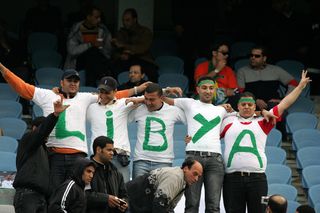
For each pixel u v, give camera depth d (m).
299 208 39.09
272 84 54.75
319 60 60.75
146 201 40.06
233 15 62.91
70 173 39.00
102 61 57.28
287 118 54.12
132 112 43.12
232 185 42.69
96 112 42.41
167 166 42.81
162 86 56.94
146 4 62.53
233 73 52.75
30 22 61.75
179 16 61.50
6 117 52.84
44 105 41.62
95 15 58.22
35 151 40.06
